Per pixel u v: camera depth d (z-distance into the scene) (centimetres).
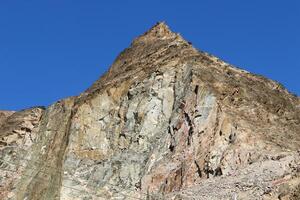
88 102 6438
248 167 4316
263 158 4366
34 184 6456
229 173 4434
